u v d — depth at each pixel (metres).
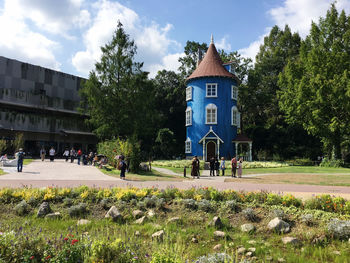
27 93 42.88
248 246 5.98
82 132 47.56
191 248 5.77
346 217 7.23
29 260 4.18
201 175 23.11
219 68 38.59
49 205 8.30
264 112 53.00
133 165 22.30
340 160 32.25
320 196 8.59
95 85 39.00
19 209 7.91
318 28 38.50
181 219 7.72
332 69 33.44
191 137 38.41
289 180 18.23
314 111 32.06
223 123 36.97
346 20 37.09
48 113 45.75
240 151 39.94
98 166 26.45
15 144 34.00
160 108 52.81
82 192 9.76
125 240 5.32
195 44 51.78
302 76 35.38
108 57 40.62
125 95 39.88
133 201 8.92
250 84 48.28
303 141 46.22
